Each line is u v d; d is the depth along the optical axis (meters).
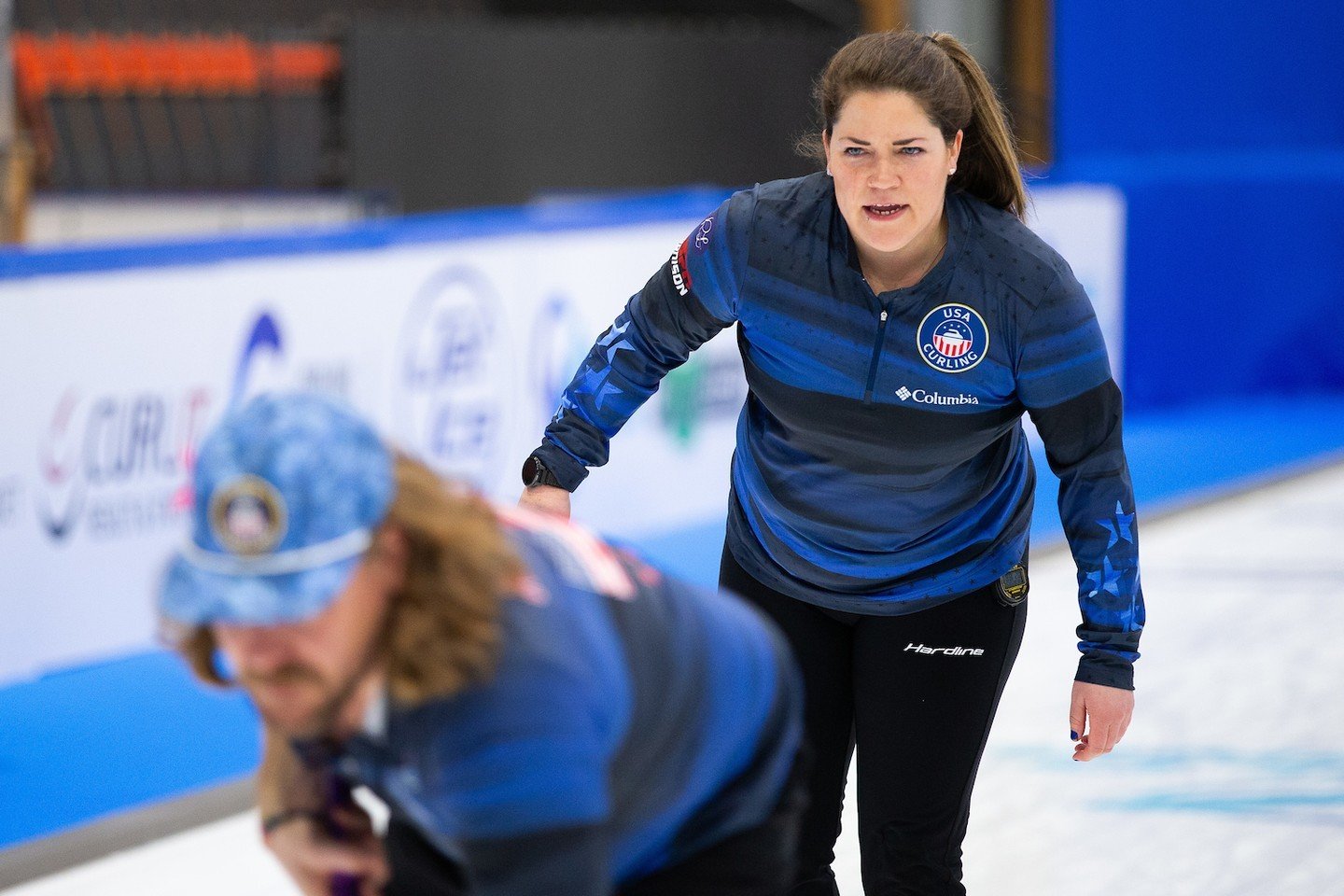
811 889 8.20
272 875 11.25
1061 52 34.22
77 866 11.35
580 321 20.56
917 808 8.05
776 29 36.97
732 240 7.56
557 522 5.23
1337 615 18.09
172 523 16.00
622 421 8.06
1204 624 17.78
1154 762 13.58
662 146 33.78
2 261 14.18
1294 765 13.46
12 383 14.34
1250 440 30.30
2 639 14.47
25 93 31.08
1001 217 7.41
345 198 32.03
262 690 4.25
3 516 14.37
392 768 4.50
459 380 18.84
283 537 3.96
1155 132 35.91
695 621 5.26
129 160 32.09
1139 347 32.50
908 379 7.39
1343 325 34.91
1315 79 37.03
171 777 13.24
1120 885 11.10
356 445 4.07
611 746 4.65
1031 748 13.91
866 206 7.00
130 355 15.30
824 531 7.90
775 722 5.70
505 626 4.29
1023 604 8.09
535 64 32.84
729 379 22.86
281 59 32.09
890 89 6.86
